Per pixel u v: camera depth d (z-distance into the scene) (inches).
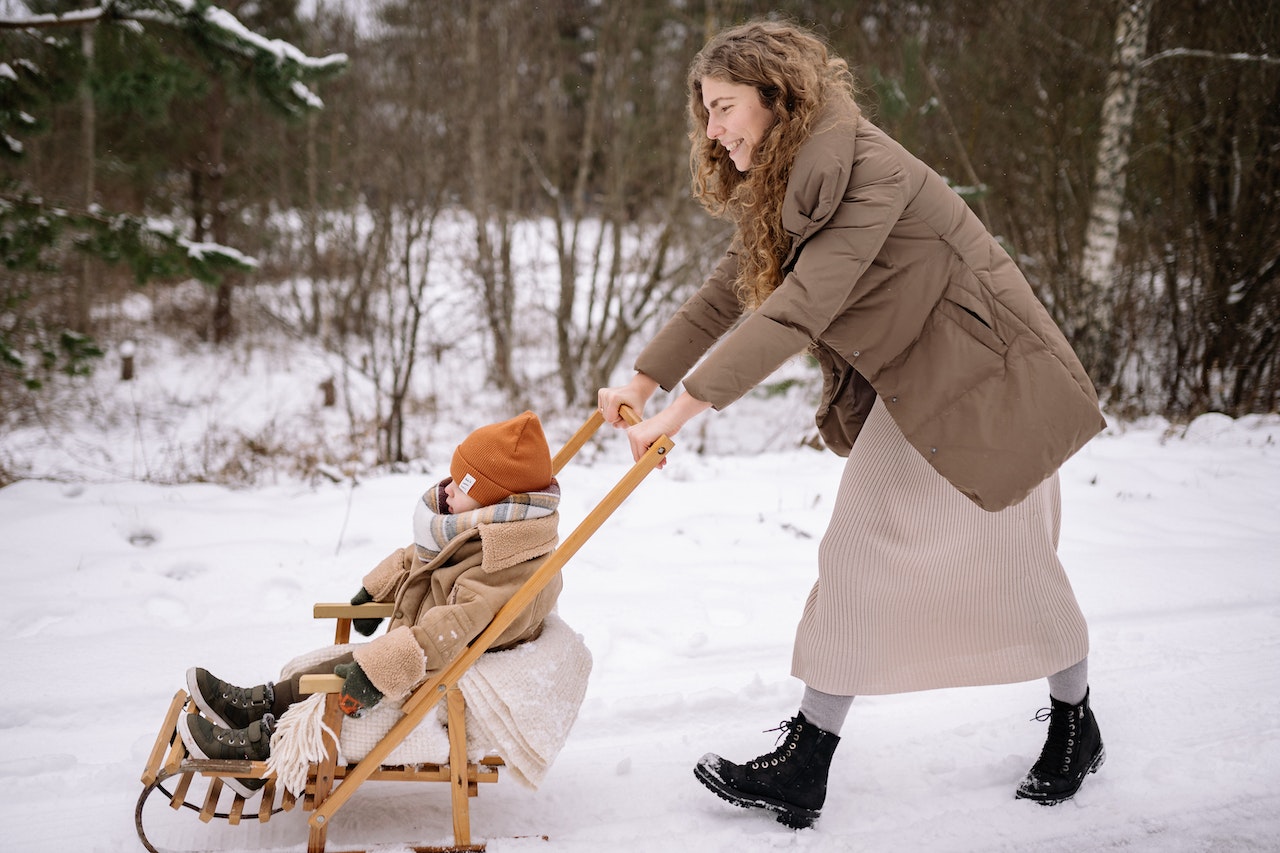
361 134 576.4
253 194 770.2
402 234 539.2
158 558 179.0
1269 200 380.5
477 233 535.2
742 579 178.1
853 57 464.4
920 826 100.4
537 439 96.9
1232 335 387.2
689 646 148.5
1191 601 164.1
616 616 158.2
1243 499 232.4
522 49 569.0
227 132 745.0
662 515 219.8
